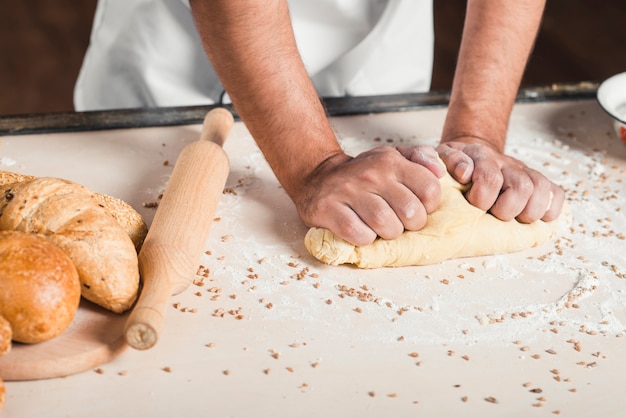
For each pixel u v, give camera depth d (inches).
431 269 40.1
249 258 40.1
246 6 39.4
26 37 128.3
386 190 39.8
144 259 35.6
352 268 39.9
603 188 47.4
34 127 49.5
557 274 40.2
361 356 34.3
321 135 42.9
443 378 33.4
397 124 53.0
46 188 34.9
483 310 37.5
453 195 41.4
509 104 48.6
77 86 63.2
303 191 41.8
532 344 35.6
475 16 48.5
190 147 42.6
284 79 41.6
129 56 58.3
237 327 35.5
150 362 33.2
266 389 32.3
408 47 60.9
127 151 48.5
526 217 41.6
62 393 31.4
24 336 31.2
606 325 36.9
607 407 32.4
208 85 59.3
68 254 33.1
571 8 130.6
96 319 33.8
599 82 58.8
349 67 59.1
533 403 32.3
